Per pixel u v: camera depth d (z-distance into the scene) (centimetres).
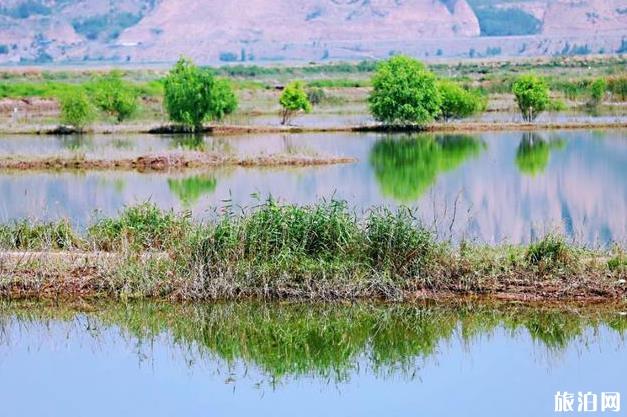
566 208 3350
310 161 4775
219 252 2175
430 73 6981
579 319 2031
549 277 2125
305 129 6794
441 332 2011
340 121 7612
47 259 2252
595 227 2966
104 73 15988
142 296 2153
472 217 3052
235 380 1772
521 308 2072
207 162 4769
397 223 2175
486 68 15962
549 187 3862
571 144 5566
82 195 3753
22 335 2020
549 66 16175
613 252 2277
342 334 2022
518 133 6406
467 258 2161
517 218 3128
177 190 3894
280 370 1834
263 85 12631
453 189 3822
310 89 11075
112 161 4734
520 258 2188
